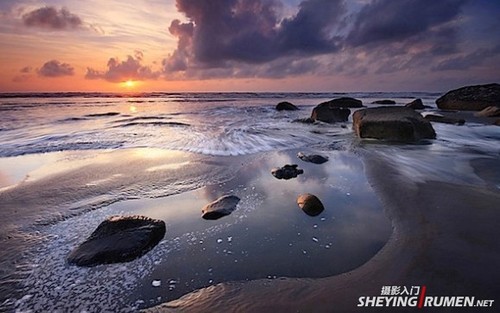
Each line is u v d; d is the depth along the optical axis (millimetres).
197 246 4227
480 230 4418
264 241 4355
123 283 3461
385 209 5355
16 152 10180
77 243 4340
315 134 14180
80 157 9477
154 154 9883
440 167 7980
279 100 51219
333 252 4059
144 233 4273
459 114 21938
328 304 3051
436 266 3598
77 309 3066
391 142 11789
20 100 43406
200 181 7035
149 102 43781
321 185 6711
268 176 7426
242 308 3037
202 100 51281
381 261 3807
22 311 3033
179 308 3064
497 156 9305
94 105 35562
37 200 5910
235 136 13516
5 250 4137
